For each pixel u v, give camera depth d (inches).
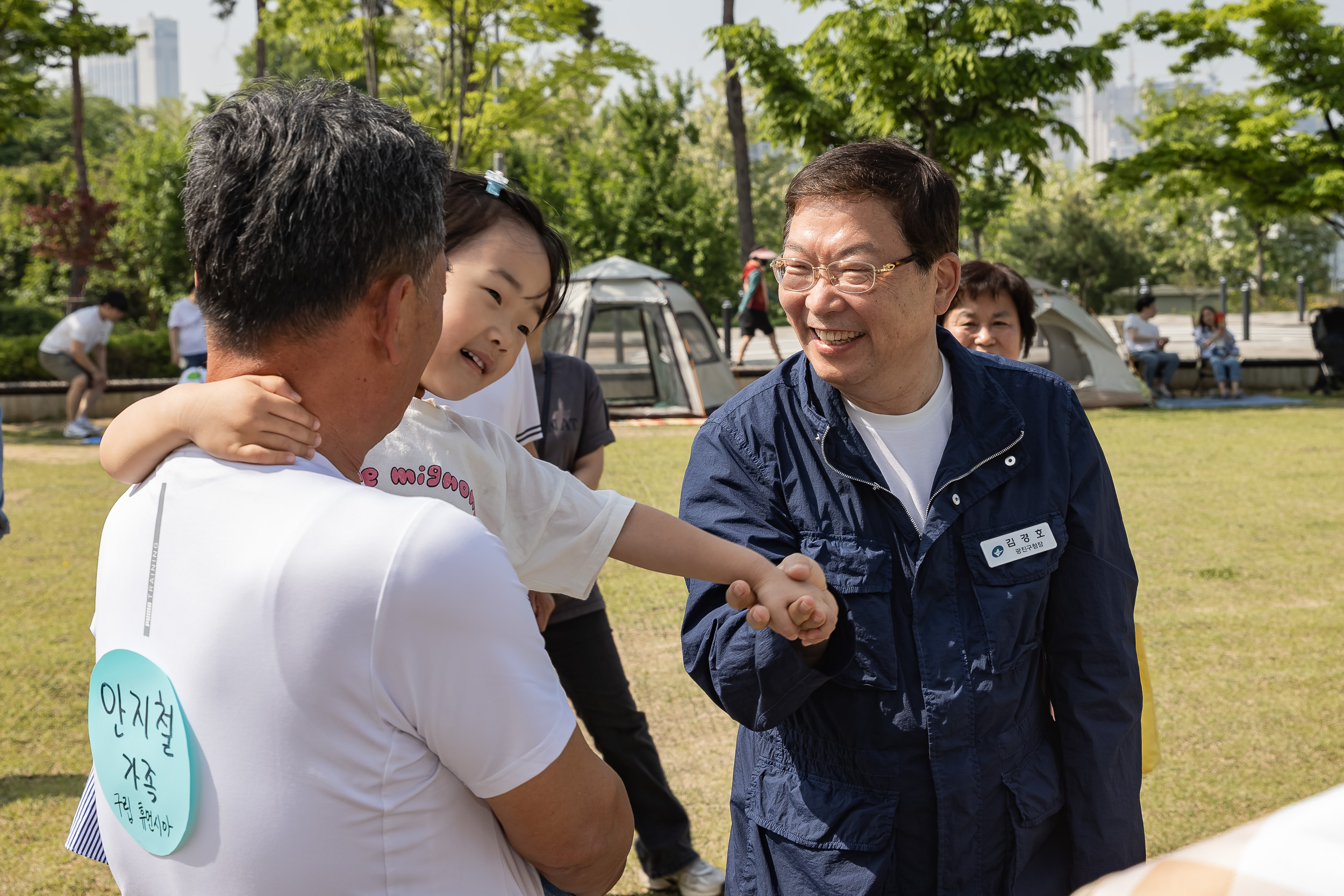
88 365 456.1
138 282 962.7
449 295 61.8
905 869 61.9
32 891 115.0
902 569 63.1
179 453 41.6
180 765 38.6
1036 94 541.0
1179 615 202.5
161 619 39.5
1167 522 275.4
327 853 37.5
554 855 40.8
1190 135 643.5
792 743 65.3
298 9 523.5
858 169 60.9
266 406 39.2
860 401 65.4
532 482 56.3
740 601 52.7
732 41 578.2
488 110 522.6
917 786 61.7
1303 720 155.3
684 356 476.1
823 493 64.4
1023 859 62.3
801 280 62.8
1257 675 172.4
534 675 39.0
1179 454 373.4
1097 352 513.7
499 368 64.4
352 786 37.3
